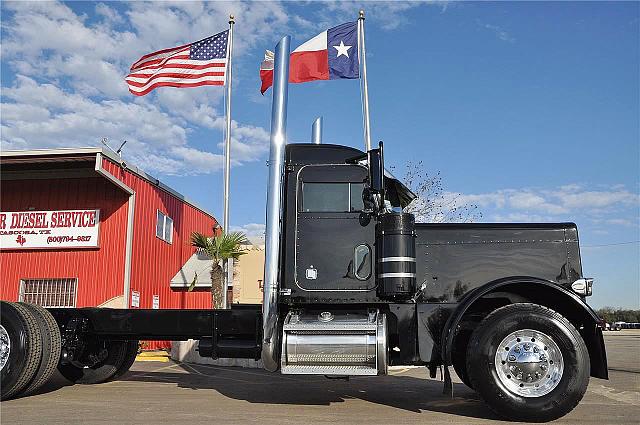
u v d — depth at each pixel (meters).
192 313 7.58
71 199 17.70
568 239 6.59
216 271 16.28
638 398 7.66
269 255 6.49
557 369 5.74
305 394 7.89
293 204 6.76
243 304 7.62
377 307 6.64
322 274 6.57
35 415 6.01
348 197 6.75
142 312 7.73
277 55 7.19
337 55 15.55
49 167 16.95
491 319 5.93
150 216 18.53
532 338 5.82
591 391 8.49
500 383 5.75
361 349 6.18
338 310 6.71
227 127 17.67
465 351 6.53
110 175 16.09
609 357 17.52
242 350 7.27
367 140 15.80
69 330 7.66
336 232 6.66
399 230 6.39
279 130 6.83
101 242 17.28
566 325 5.76
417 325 6.47
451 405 6.91
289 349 6.25
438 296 6.54
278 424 5.56
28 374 6.96
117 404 6.83
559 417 5.68
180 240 20.77
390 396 7.74
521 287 6.34
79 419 5.78
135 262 17.41
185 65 17.31
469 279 6.55
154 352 16.86
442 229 6.71
